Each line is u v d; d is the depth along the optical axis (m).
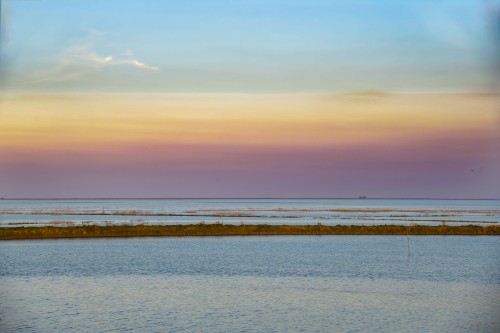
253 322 37.47
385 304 43.25
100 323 36.75
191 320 37.84
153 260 68.06
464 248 84.81
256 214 198.38
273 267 62.84
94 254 73.75
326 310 41.19
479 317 38.97
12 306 41.47
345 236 103.50
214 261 67.75
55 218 159.62
